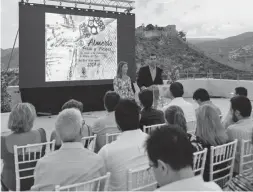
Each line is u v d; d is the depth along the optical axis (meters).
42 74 7.45
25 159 2.34
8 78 7.80
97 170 1.70
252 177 1.49
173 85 3.77
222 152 2.34
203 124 2.36
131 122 1.97
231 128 2.63
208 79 12.55
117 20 8.64
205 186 1.01
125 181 1.89
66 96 8.23
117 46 8.70
